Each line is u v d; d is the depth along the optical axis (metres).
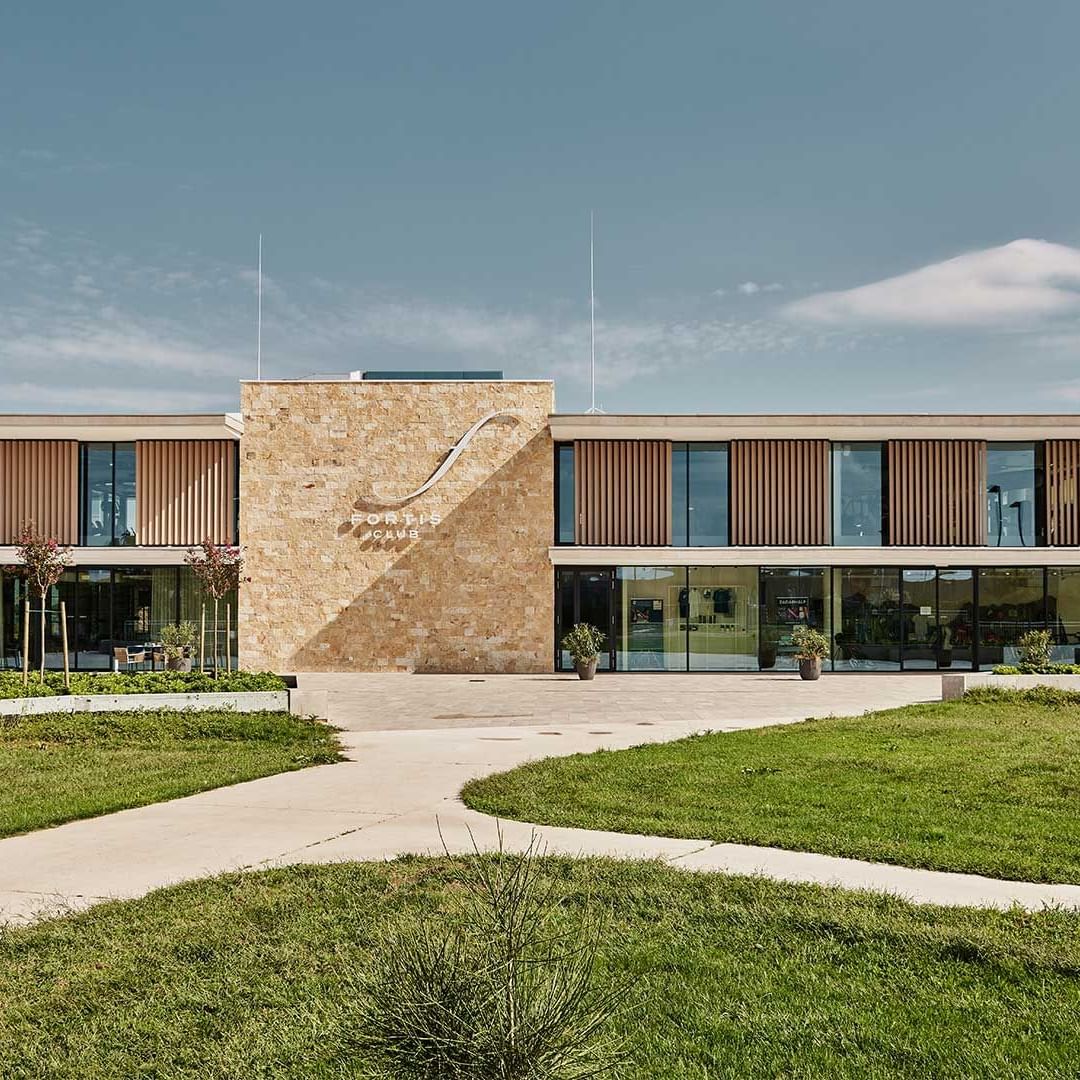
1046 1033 5.07
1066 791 10.89
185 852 8.83
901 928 6.43
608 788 11.48
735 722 18.30
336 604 30.62
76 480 31.06
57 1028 5.33
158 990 5.78
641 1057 4.84
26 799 10.95
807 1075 4.68
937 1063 4.77
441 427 30.89
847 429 29.81
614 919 6.73
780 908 6.88
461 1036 3.83
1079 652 30.59
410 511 30.70
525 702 22.41
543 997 4.04
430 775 12.75
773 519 30.88
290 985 5.78
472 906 5.83
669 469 31.03
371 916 6.84
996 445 31.11
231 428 30.20
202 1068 4.87
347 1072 4.66
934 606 30.81
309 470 30.86
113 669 30.53
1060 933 6.36
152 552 30.00
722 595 30.78
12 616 30.78
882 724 16.67
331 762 13.88
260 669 30.47
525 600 30.52
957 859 8.11
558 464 31.38
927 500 30.80
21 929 6.73
